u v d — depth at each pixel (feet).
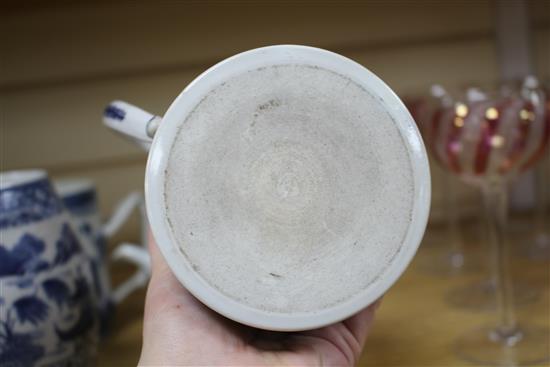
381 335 1.50
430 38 2.39
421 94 1.77
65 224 1.27
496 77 2.44
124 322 1.75
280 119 0.88
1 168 2.26
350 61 0.90
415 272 1.98
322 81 0.89
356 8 2.34
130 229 2.35
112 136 2.31
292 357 0.96
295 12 2.31
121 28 2.25
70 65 2.25
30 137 2.27
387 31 2.36
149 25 2.26
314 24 2.32
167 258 0.85
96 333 1.32
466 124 1.42
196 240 0.86
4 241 1.15
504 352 1.33
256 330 1.04
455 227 2.15
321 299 0.86
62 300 1.19
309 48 0.90
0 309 1.12
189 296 0.99
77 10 2.22
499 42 2.41
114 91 2.29
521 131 1.41
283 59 0.89
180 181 0.86
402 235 0.87
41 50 2.23
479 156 1.44
